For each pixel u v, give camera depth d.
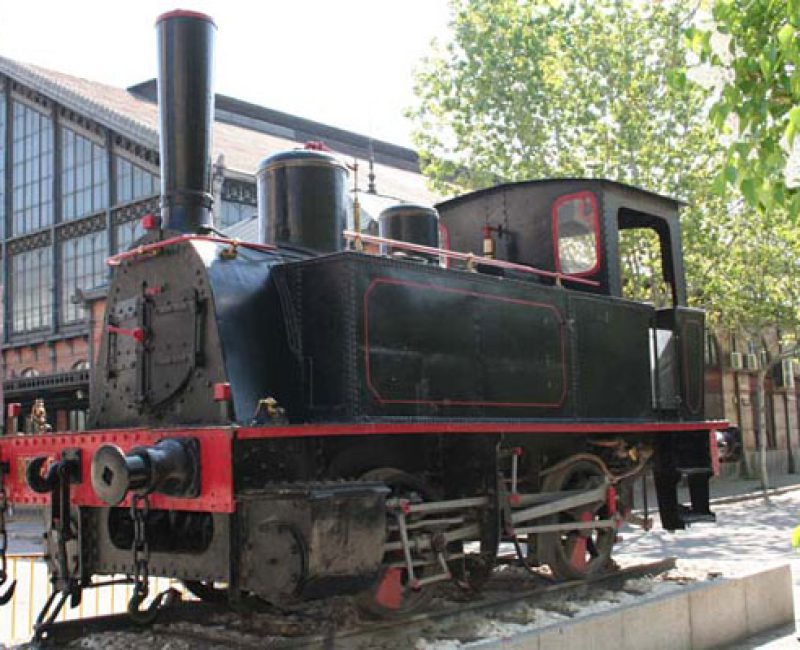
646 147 17.72
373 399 5.49
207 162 6.18
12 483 5.88
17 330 27.45
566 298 7.22
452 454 6.35
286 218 6.34
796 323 21.55
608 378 7.54
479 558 6.48
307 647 5.09
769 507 20.23
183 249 5.64
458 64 19.45
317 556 4.47
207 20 6.23
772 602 7.58
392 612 5.64
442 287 6.13
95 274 24.92
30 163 27.31
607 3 18.33
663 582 7.43
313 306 5.62
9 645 5.80
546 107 18.61
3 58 27.41
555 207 7.97
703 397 8.64
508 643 5.09
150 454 4.61
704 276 19.02
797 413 32.19
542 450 7.38
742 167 4.40
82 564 5.46
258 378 5.38
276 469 5.03
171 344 5.62
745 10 4.44
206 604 6.38
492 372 6.42
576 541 7.27
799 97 4.18
